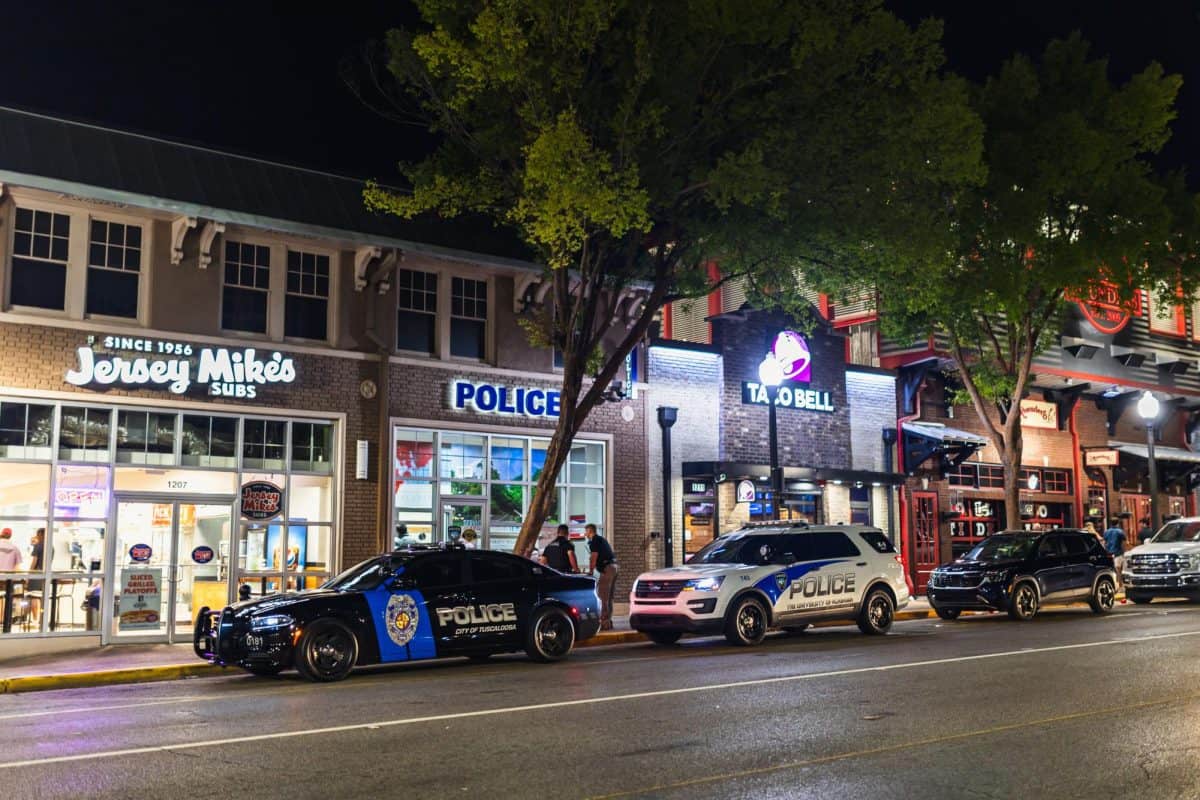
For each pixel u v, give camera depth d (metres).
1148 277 25.08
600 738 9.04
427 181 19.25
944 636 18.33
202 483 19.42
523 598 15.52
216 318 19.75
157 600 18.72
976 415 33.09
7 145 17.70
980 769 7.80
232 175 19.98
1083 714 10.02
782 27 16.61
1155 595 26.11
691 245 19.44
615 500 24.50
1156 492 30.53
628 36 16.56
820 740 8.86
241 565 19.66
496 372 22.86
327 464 20.80
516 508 23.09
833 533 19.08
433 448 22.08
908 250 18.06
